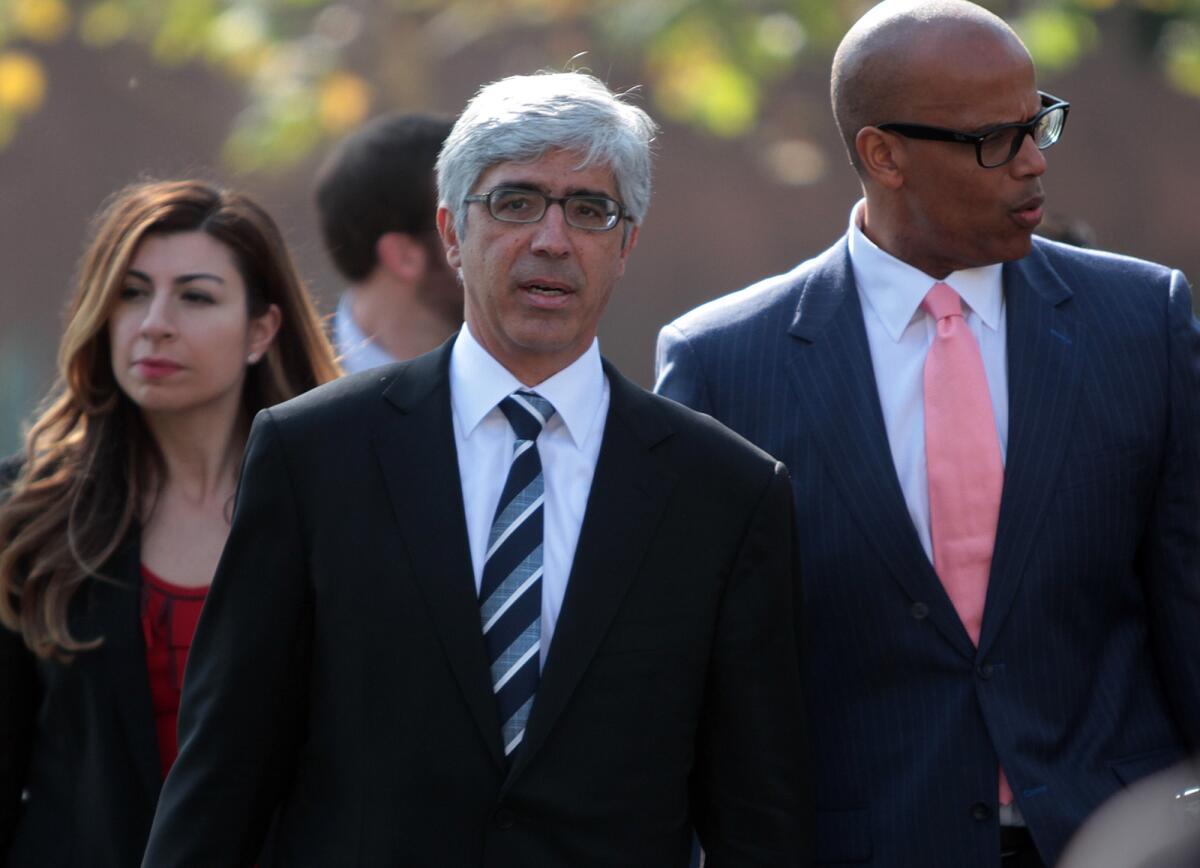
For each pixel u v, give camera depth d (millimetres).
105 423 12164
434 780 9750
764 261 56562
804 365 11430
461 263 10258
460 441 10250
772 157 51438
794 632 10484
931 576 11000
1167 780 10969
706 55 37188
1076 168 56562
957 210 10984
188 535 12039
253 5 39031
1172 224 56875
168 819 10023
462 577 9883
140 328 11961
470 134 9969
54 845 11492
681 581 10102
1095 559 11109
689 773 10305
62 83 56500
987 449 11109
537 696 9805
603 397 10398
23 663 11672
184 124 57344
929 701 11016
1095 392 11195
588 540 10023
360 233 15570
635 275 56875
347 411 10234
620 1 37906
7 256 57781
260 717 10023
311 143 39062
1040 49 35281
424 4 40406
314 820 9969
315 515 10016
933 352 11242
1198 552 11250
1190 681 11305
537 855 9734
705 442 10367
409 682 9820
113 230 12203
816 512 11203
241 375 12328
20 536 11664
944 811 10898
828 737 11211
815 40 37625
